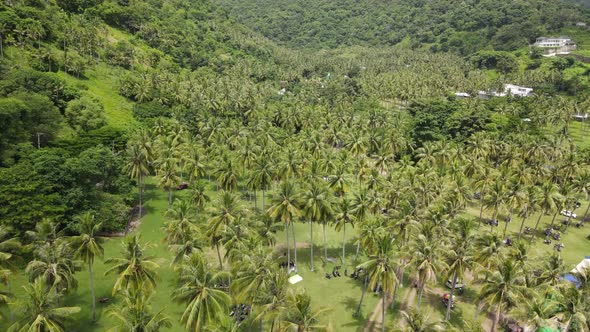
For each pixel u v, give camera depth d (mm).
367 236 67812
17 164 79438
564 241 93750
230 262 61344
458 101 177875
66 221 75438
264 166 89125
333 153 113625
